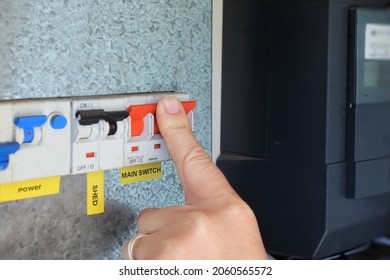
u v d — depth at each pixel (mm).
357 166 789
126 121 664
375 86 809
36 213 639
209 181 623
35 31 614
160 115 665
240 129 847
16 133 577
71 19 643
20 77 606
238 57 839
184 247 573
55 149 609
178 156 646
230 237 595
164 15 743
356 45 775
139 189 737
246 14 826
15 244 624
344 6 771
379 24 808
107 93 686
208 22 811
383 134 830
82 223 680
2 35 590
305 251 791
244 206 612
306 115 780
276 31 800
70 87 648
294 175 795
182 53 773
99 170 648
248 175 841
